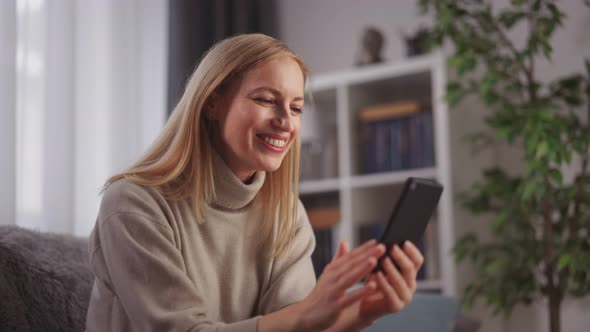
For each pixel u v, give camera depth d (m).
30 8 2.16
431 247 2.58
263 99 1.11
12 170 1.93
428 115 2.66
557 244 2.29
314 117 3.09
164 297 1.00
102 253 1.07
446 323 1.69
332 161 2.89
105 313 1.08
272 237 1.25
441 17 2.36
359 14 3.19
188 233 1.14
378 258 0.93
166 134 1.16
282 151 1.13
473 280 2.64
